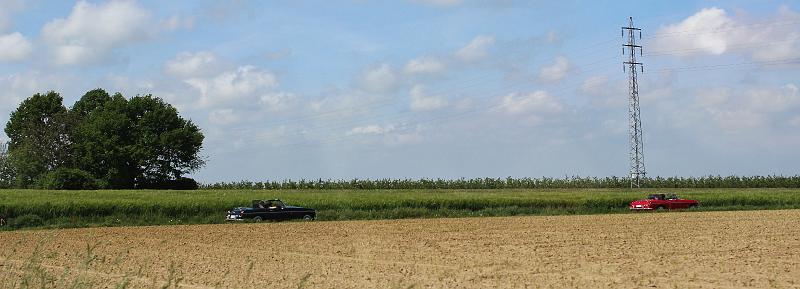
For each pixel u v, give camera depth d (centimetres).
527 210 5666
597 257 2475
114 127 9269
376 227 4022
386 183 9681
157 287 1792
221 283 1867
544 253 2616
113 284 1817
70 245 2978
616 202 6153
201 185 9944
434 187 9650
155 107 9662
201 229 3919
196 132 9981
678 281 1884
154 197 5303
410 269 2167
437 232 3644
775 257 2447
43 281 1161
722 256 2483
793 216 4969
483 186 9681
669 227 3931
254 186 9838
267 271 2120
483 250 2747
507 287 1803
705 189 8900
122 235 3522
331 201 5288
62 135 9488
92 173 9200
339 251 2733
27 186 9494
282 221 4672
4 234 3597
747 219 4638
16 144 10244
